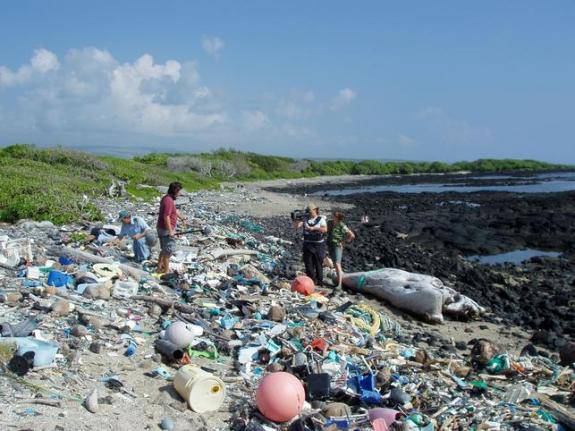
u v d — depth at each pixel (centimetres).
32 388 599
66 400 594
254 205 3372
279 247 1948
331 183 7069
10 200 1909
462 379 836
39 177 2697
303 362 776
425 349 992
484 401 755
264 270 1480
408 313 1291
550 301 1507
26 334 732
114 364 716
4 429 506
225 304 1044
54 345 698
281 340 865
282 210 3212
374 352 891
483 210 3794
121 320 859
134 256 1345
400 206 4066
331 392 721
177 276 1167
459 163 11888
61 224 1762
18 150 3731
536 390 812
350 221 3098
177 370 736
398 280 1333
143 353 768
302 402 650
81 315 836
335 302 1226
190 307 966
